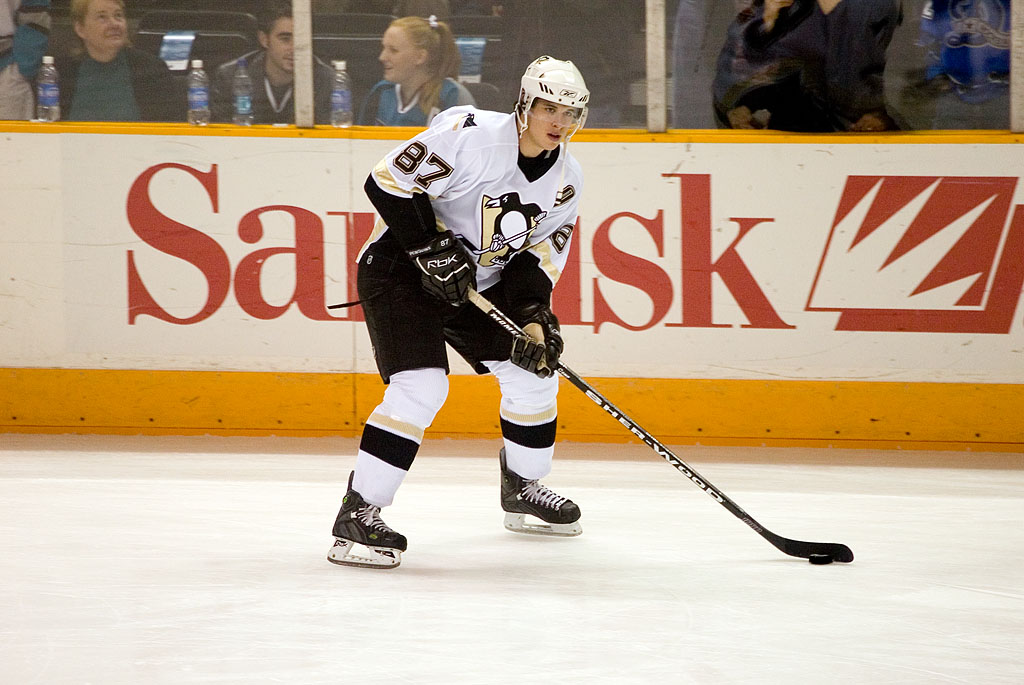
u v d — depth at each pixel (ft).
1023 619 28.32
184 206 54.13
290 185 54.03
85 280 54.29
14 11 54.75
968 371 53.16
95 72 55.31
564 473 48.08
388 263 33.78
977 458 51.93
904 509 41.88
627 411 54.65
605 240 53.98
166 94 55.52
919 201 52.90
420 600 29.25
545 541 36.37
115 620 27.35
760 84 53.47
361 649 25.30
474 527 38.24
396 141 53.88
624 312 54.24
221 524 37.88
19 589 30.01
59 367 54.75
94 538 35.76
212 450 51.60
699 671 24.16
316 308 54.39
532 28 55.01
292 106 55.57
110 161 53.88
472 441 54.54
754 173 53.31
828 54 52.47
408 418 32.55
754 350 53.98
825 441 53.98
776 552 35.19
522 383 36.04
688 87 54.70
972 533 38.14
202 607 28.45
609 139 53.62
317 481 45.06
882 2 51.67
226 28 54.90
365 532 32.27
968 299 52.95
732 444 54.44
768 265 53.62
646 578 31.83
